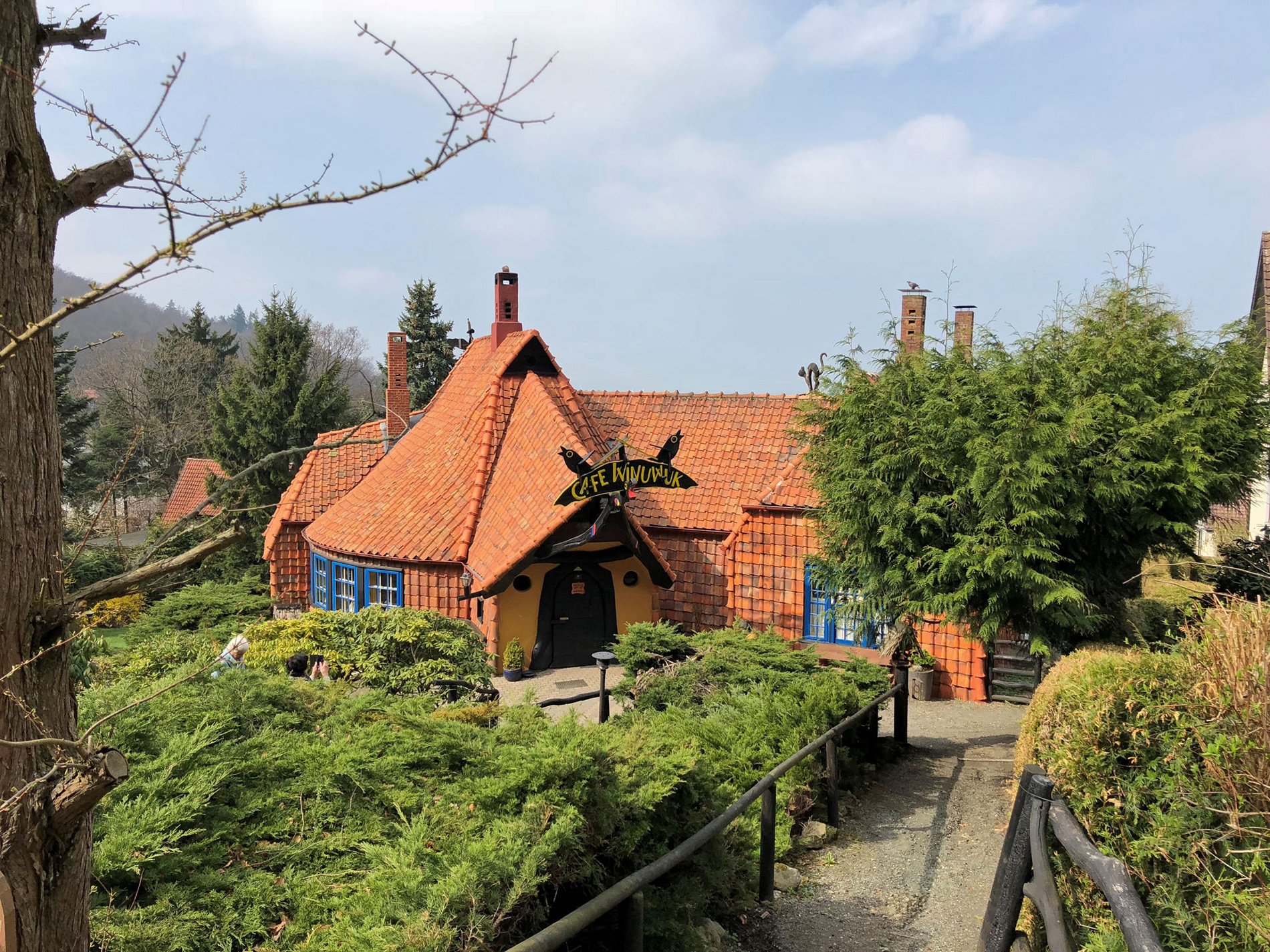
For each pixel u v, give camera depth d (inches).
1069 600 408.5
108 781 95.7
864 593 502.0
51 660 99.9
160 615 720.3
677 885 220.2
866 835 345.1
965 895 284.0
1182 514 415.5
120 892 172.4
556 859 173.0
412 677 518.3
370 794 214.1
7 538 94.5
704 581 805.9
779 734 361.1
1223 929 169.6
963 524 427.5
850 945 248.1
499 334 979.9
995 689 640.4
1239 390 413.4
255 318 1350.9
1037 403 419.2
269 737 237.6
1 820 94.5
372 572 788.0
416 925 141.4
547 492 704.4
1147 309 445.1
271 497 1232.8
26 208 95.7
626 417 929.5
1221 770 177.6
